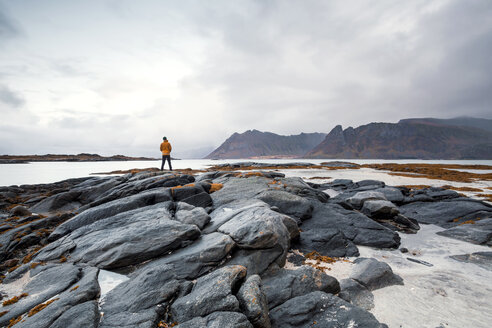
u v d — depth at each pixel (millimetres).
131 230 10602
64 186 30016
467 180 36250
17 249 11742
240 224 10219
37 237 12570
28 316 6168
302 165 75875
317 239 12320
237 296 6449
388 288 8422
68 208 20609
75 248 10406
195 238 10328
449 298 7859
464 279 9102
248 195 16719
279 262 9477
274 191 16609
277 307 6836
